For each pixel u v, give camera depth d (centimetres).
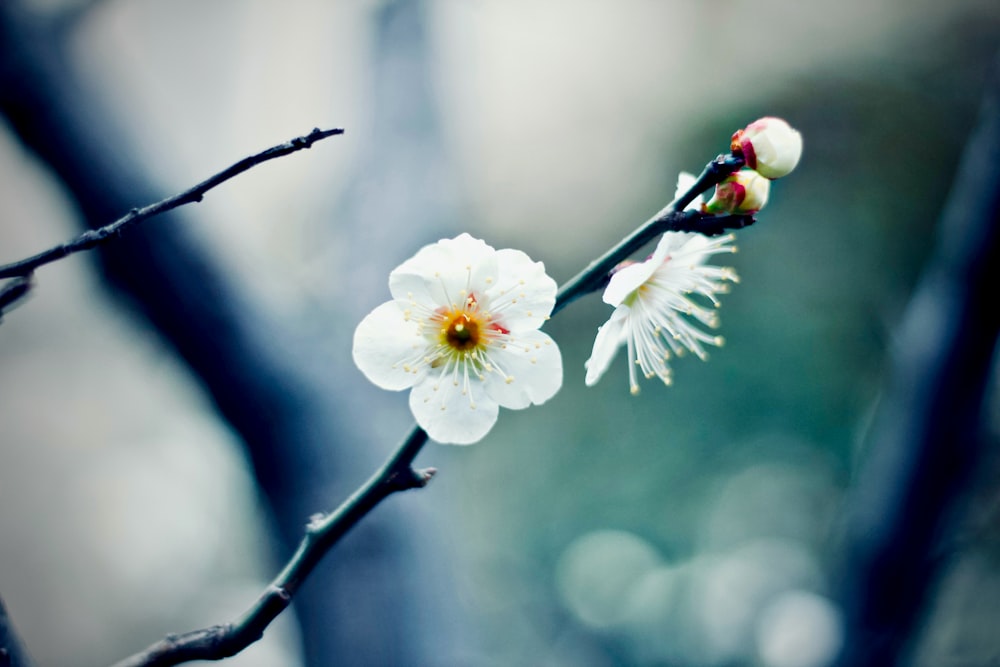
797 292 70
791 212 71
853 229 70
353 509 24
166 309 37
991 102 35
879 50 71
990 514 51
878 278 69
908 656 44
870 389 69
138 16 62
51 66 35
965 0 69
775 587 70
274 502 39
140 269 37
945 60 69
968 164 36
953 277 37
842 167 71
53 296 69
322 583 37
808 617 52
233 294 38
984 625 54
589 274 26
